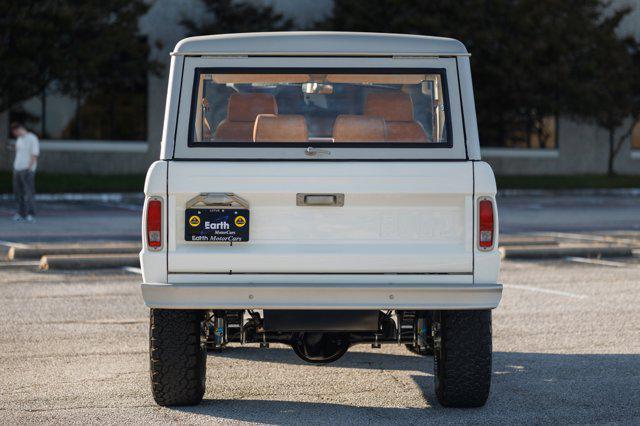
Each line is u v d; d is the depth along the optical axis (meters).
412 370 9.79
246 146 7.78
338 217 7.56
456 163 7.55
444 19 39.56
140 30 38.69
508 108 42.03
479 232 7.55
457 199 7.57
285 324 7.76
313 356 8.28
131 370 9.57
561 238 22.64
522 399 8.52
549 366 9.81
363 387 9.04
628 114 44.34
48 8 33.22
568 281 15.73
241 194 7.51
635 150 48.88
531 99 40.44
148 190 7.48
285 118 8.22
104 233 21.98
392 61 7.97
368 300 7.43
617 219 28.08
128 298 13.68
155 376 7.96
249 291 7.42
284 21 41.09
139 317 12.30
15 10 32.84
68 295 13.88
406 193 7.52
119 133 39.88
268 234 7.55
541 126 46.12
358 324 7.77
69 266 16.66
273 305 7.43
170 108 7.82
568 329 11.72
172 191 7.48
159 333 7.89
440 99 7.97
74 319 12.12
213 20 40.09
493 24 40.06
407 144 7.83
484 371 7.90
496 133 45.31
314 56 7.97
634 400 8.49
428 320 8.26
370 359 10.31
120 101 39.75
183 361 7.92
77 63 33.78
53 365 9.75
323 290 7.42
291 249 7.54
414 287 7.43
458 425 7.69
